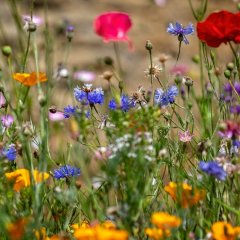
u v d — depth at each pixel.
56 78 3.72
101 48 6.07
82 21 6.48
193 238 3.38
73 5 6.82
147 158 3.35
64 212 3.52
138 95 3.59
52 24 6.23
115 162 3.34
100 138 4.07
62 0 6.78
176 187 3.36
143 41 6.34
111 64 3.87
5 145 3.53
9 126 3.65
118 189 3.44
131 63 5.89
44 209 3.56
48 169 3.66
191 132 3.63
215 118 3.85
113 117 3.38
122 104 3.55
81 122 3.44
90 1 6.95
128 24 3.75
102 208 3.56
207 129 3.70
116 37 3.75
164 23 6.77
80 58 5.77
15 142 3.53
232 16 3.61
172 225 3.23
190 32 3.68
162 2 7.12
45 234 3.45
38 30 5.91
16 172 3.44
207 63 3.76
